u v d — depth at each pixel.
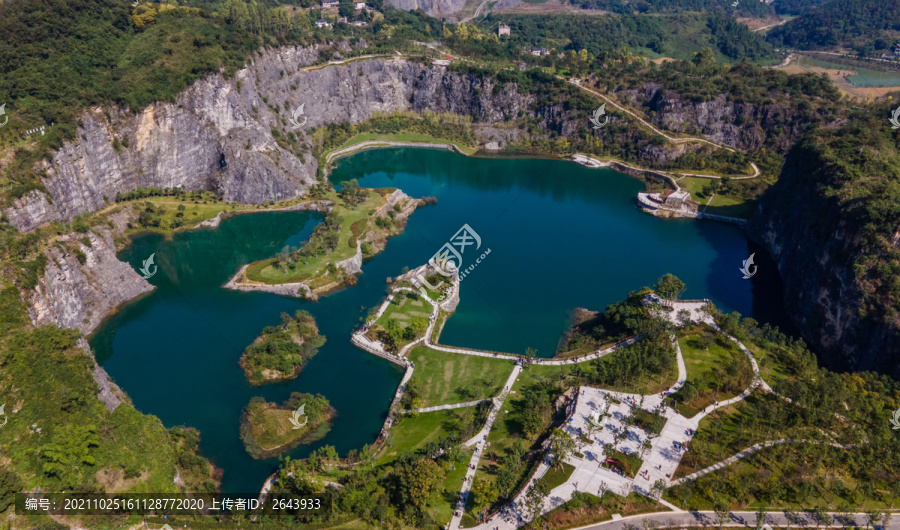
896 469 123.31
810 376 152.88
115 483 121.00
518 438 139.38
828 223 196.12
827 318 182.25
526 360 169.50
